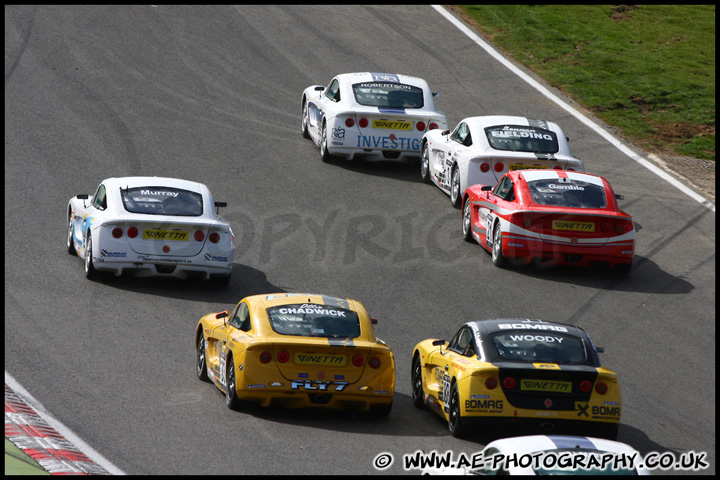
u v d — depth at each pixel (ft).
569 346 116.37
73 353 140.87
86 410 116.78
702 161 289.12
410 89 266.98
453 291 183.93
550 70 356.18
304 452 106.83
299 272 191.83
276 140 280.10
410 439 114.83
